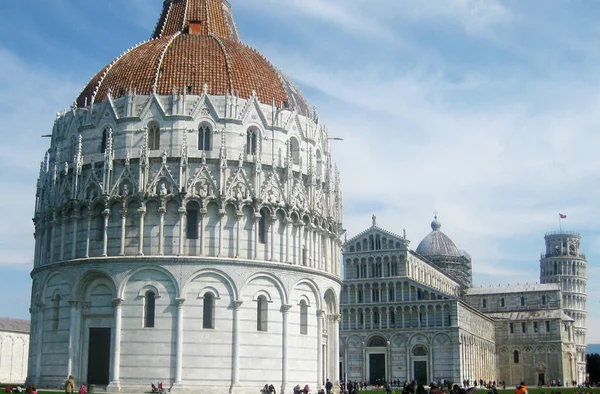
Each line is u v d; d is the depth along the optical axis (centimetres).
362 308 17800
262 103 9431
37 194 9912
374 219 18262
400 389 15300
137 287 8444
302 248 9300
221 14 10925
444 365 16875
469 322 18412
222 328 8438
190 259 8412
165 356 8275
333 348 9981
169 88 9200
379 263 17962
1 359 18162
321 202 9856
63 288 8875
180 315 8319
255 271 8681
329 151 10450
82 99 9850
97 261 8538
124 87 9331
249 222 8806
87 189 8944
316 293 9400
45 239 9394
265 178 9094
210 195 8656
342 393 9875
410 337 17262
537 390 14200
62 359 8700
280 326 8819
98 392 8288
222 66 9512
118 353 8338
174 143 8888
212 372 8319
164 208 8550
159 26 10931
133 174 8762
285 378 8725
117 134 9038
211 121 9006
